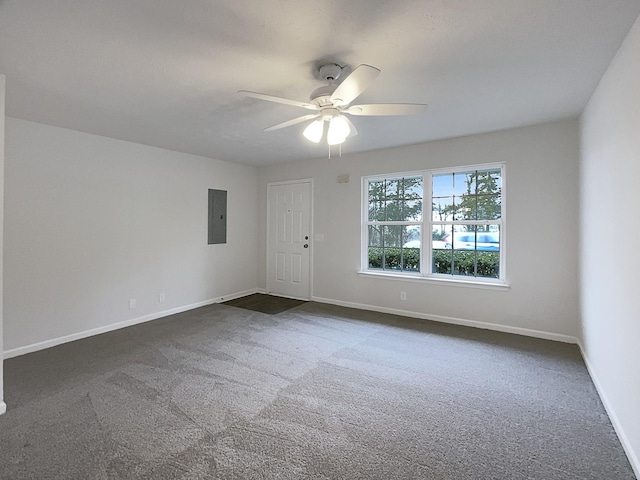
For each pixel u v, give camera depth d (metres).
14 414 2.12
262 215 5.78
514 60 2.09
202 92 2.54
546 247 3.48
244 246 5.61
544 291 3.50
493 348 3.25
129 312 4.00
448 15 1.63
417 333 3.69
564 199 3.37
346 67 2.16
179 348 3.26
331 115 2.25
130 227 4.00
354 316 4.37
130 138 3.84
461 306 4.00
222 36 1.81
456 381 2.60
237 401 2.29
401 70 2.21
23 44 1.87
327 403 2.28
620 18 1.66
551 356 3.05
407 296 4.38
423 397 2.36
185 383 2.54
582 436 1.94
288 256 5.51
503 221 3.74
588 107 2.79
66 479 1.59
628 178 1.84
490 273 3.90
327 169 5.03
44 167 3.28
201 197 4.88
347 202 4.85
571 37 1.83
